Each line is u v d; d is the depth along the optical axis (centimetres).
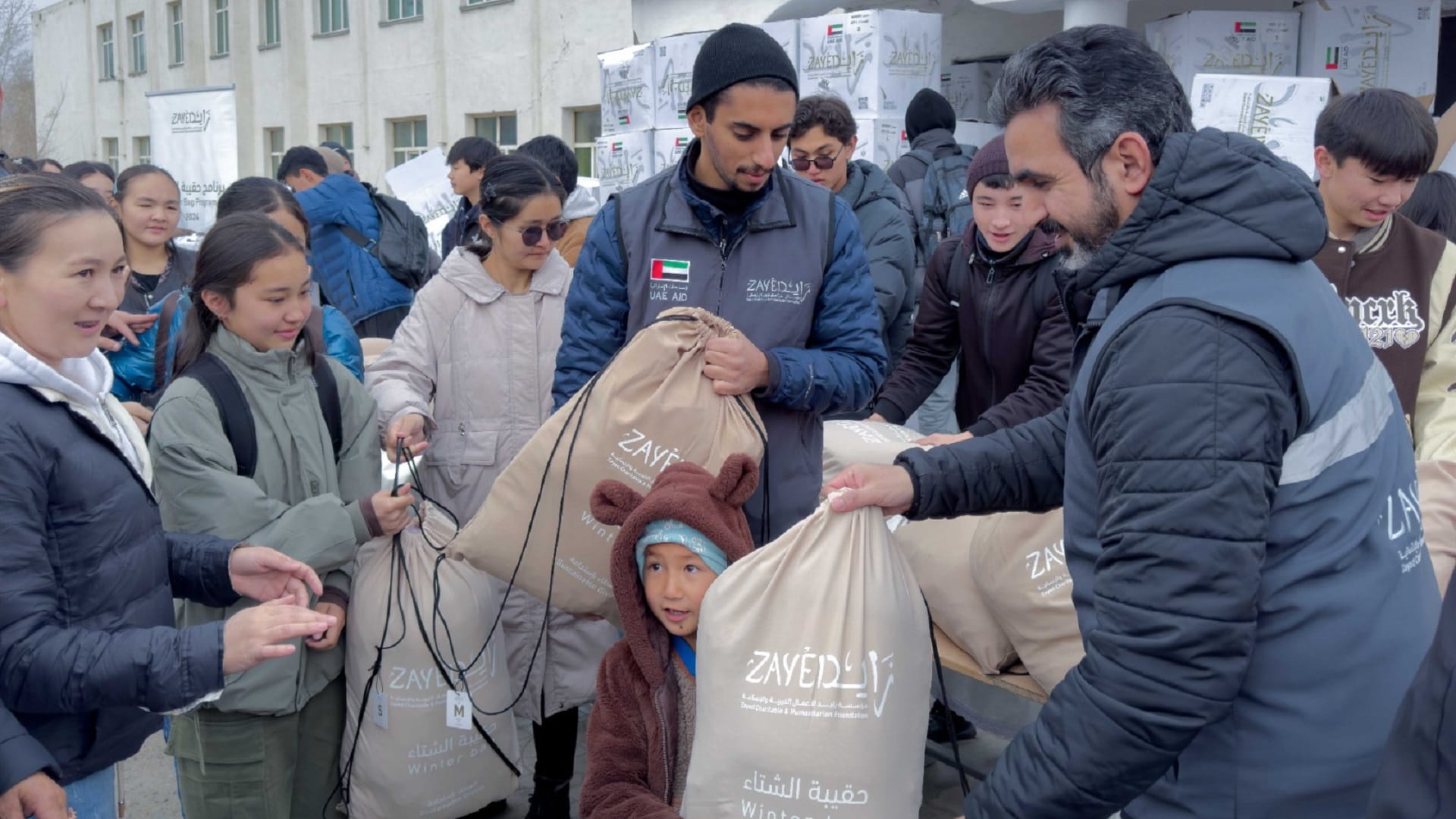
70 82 3042
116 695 173
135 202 425
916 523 252
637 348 224
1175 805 147
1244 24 550
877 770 175
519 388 314
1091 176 145
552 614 296
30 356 175
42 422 177
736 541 199
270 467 252
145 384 383
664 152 671
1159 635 131
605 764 204
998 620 229
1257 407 129
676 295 242
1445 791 106
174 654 175
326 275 468
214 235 248
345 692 276
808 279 242
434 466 316
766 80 222
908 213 480
